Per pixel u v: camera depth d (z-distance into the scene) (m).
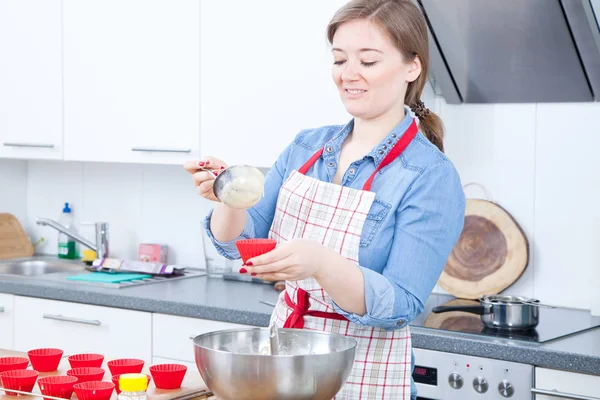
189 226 3.52
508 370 2.19
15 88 3.49
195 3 3.03
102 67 3.25
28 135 3.46
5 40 3.50
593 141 2.67
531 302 2.50
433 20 2.61
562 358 2.12
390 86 1.64
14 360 1.71
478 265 2.81
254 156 2.93
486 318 2.42
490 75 2.71
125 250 3.68
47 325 3.02
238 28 2.94
